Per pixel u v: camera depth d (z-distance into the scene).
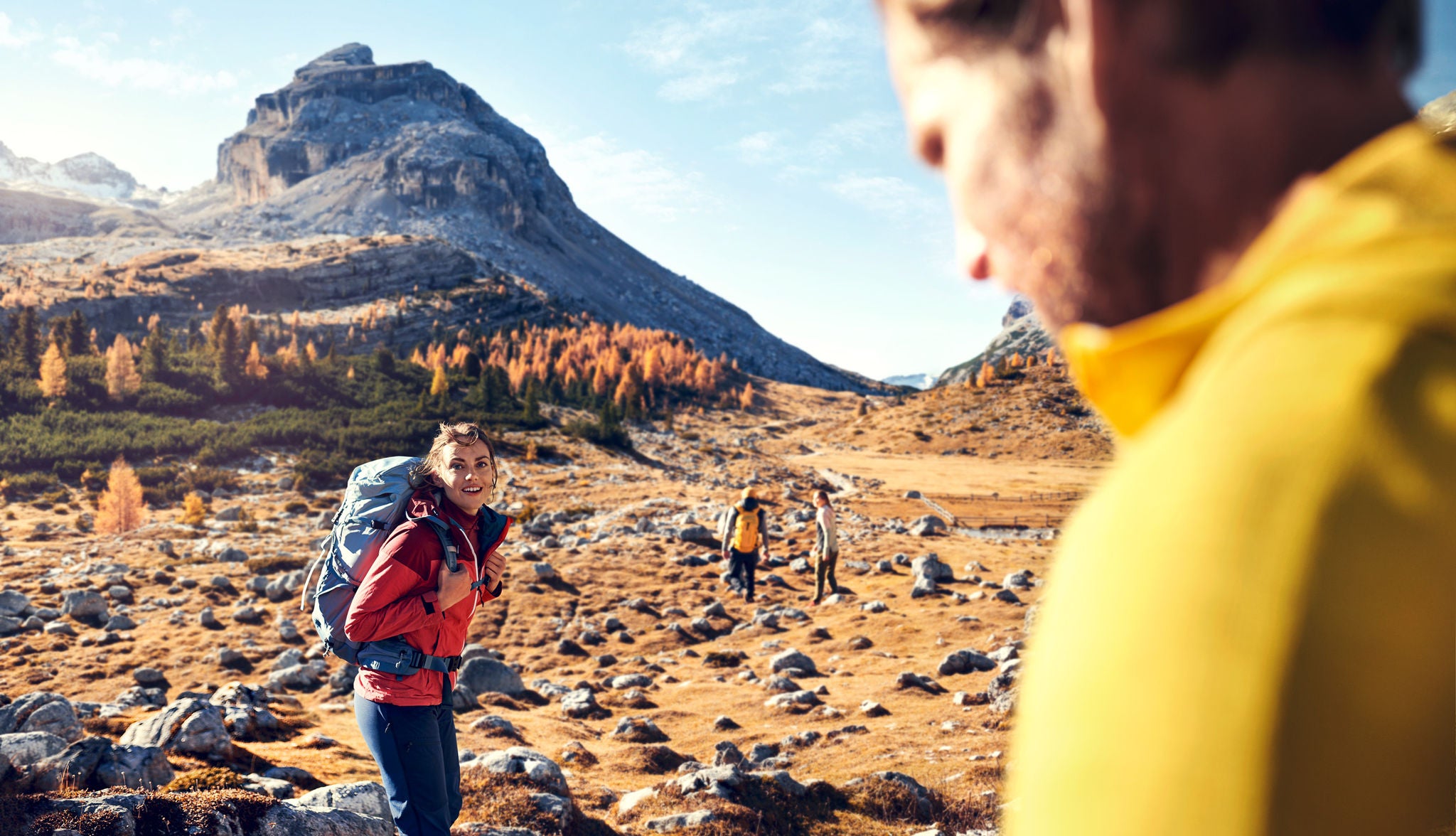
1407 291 0.22
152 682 18.39
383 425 76.19
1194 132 0.27
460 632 4.02
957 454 96.38
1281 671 0.18
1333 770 0.18
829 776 8.70
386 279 183.88
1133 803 0.18
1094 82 0.28
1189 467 0.22
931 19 0.32
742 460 89.12
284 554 34.41
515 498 53.81
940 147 0.33
